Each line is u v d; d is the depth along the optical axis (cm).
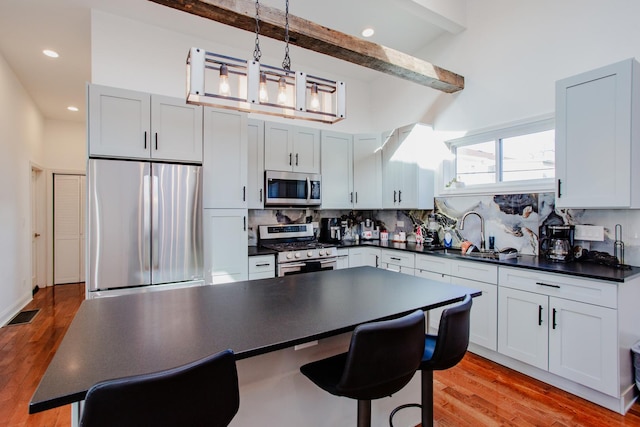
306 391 147
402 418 183
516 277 247
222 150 301
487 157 332
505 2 307
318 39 254
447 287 180
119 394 70
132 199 254
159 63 330
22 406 210
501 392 223
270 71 178
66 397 73
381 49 289
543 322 230
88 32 328
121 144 256
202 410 81
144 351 97
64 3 288
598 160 217
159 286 263
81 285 564
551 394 220
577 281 212
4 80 370
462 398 216
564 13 266
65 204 580
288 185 371
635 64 206
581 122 226
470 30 338
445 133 367
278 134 372
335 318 127
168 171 267
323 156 404
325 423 153
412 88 414
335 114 195
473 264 279
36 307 431
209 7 210
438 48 370
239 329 116
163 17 315
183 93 341
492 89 319
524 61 293
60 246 576
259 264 324
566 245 257
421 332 121
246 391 132
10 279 390
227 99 165
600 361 202
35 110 503
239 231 310
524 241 294
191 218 275
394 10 321
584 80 224
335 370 129
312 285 184
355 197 425
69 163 582
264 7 227
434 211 380
